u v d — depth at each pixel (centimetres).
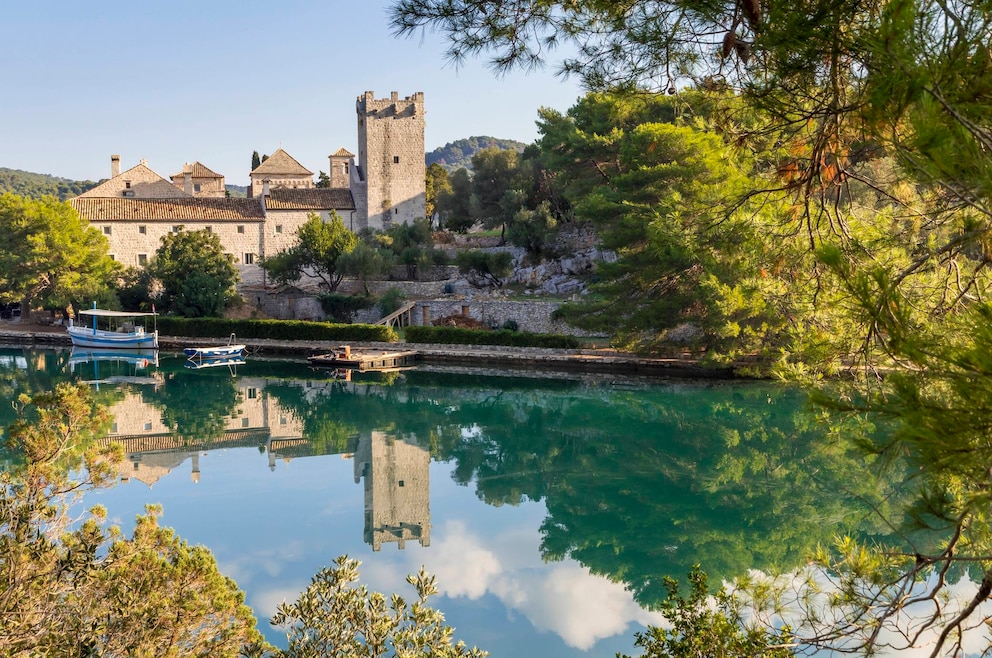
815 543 1533
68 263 5581
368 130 7331
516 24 662
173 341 5200
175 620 796
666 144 3206
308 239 5744
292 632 817
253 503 2036
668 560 1597
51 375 4097
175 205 6719
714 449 2464
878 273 359
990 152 300
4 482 781
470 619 1363
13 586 720
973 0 309
